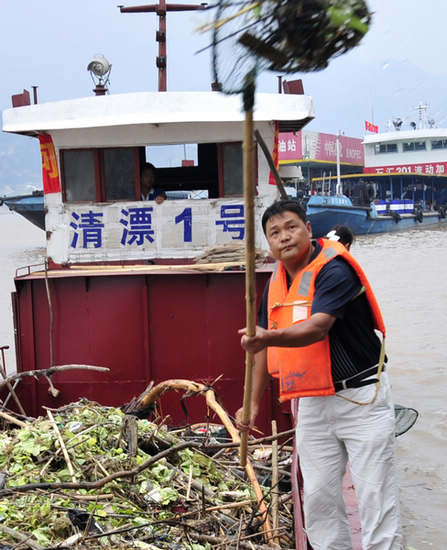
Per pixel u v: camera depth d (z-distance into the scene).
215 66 1.99
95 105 6.04
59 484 3.46
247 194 2.32
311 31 1.94
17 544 3.06
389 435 2.91
